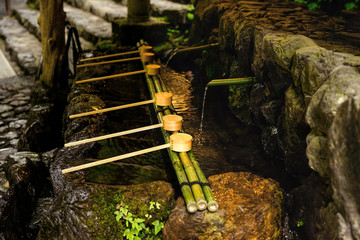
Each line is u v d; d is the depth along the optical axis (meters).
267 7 5.72
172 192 3.23
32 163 4.39
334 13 6.41
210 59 6.26
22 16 11.80
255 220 2.96
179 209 2.99
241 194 3.11
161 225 3.12
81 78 5.55
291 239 3.26
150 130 4.40
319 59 3.14
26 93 8.04
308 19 4.98
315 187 3.04
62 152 3.91
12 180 3.96
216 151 4.15
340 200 2.48
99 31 9.39
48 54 6.63
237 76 5.21
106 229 3.09
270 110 4.16
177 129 3.75
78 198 3.20
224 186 3.20
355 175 2.30
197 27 7.23
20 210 3.82
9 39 10.45
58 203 3.25
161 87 4.96
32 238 3.81
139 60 6.53
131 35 8.17
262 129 4.52
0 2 13.34
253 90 4.70
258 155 4.11
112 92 5.32
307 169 3.54
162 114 4.27
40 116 5.79
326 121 2.71
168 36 8.65
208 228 2.91
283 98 4.05
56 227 3.16
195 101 5.36
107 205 3.16
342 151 2.41
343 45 3.84
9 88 8.19
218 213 2.92
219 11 6.10
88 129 4.23
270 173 3.80
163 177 3.58
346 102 2.41
